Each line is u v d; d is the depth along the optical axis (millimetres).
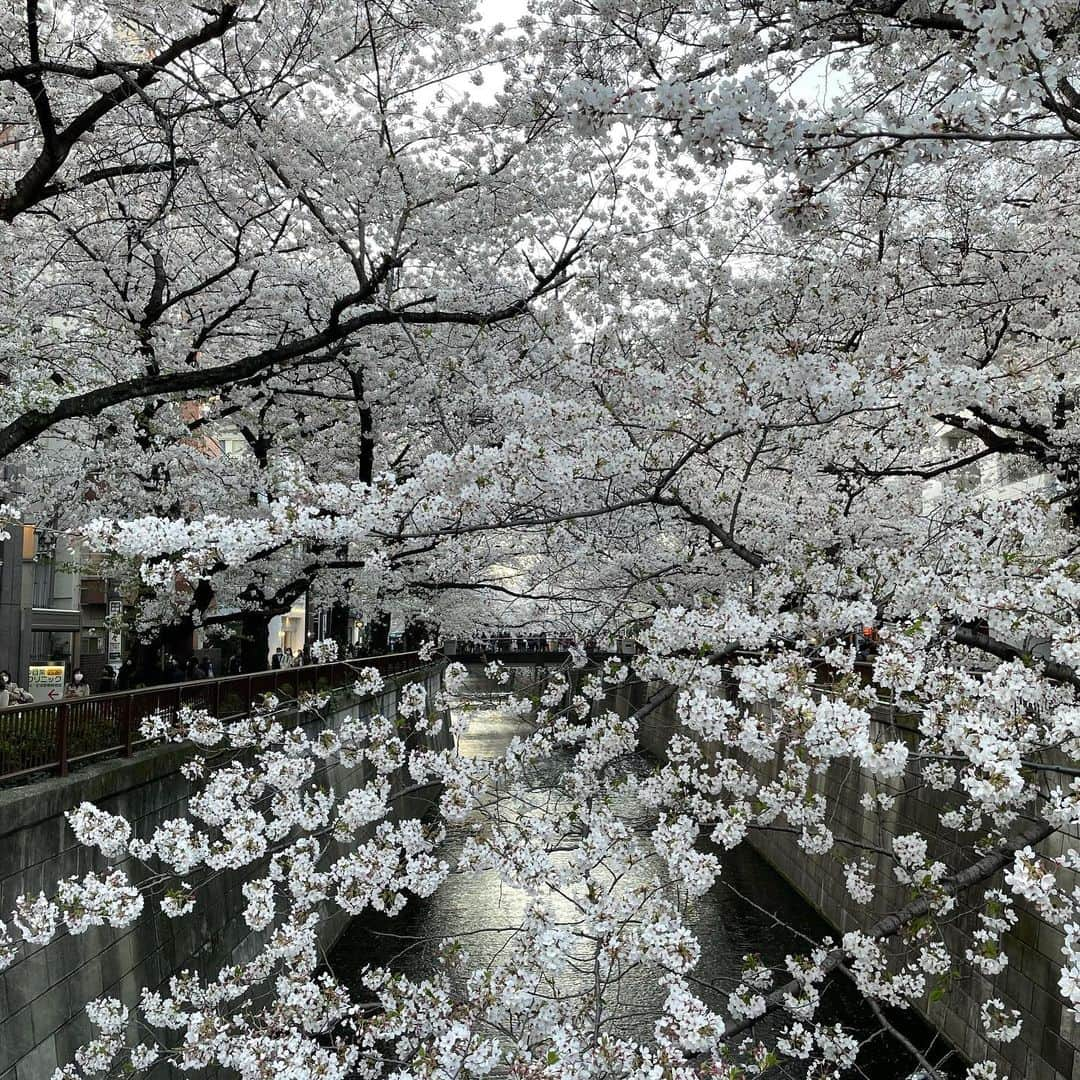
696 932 13258
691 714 4129
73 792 7684
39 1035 6918
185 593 13750
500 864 4871
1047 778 5172
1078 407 7820
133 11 10328
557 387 9500
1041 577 4750
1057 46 4434
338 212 11398
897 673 3840
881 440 6188
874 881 13875
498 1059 4242
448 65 11266
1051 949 9547
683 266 10852
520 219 12062
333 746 6438
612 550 7809
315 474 16297
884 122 4426
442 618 19750
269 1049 4770
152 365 12555
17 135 11828
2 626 22516
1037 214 9031
